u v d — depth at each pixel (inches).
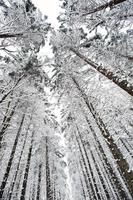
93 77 520.1
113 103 594.6
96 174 516.4
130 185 289.6
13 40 294.7
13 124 443.5
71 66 560.7
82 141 549.0
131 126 549.6
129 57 411.2
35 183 593.9
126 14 275.9
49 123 642.2
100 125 397.7
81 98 519.8
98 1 275.6
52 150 663.1
